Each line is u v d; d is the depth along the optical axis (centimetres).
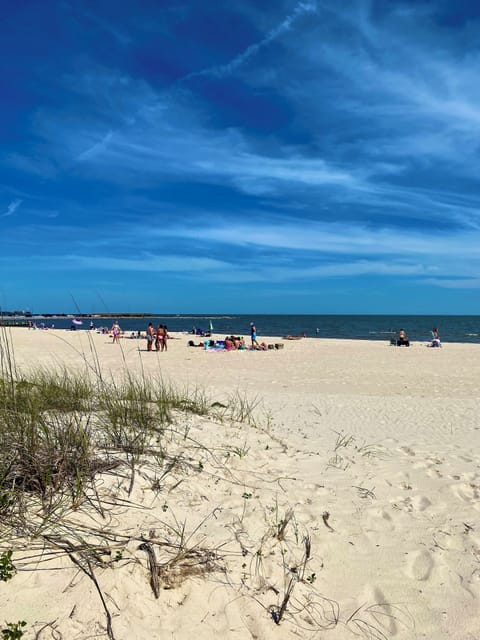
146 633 243
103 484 353
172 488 380
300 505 408
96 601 249
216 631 257
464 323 10138
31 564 260
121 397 601
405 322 11131
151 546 295
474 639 275
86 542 285
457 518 412
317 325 8912
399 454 596
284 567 317
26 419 412
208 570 293
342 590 309
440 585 320
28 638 220
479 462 566
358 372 1595
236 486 420
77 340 3089
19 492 313
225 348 2577
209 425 586
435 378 1470
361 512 411
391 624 285
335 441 646
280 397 1025
